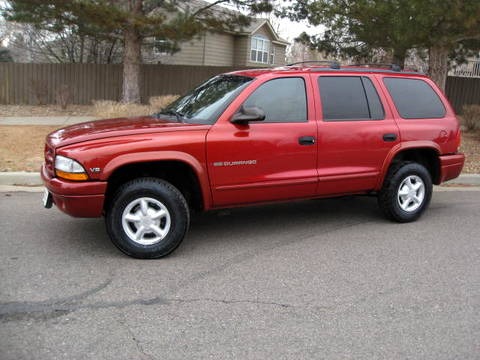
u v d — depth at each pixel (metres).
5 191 7.38
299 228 6.06
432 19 9.45
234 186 5.12
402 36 10.03
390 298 4.18
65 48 23.81
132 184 4.75
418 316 3.87
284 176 5.36
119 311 3.83
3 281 4.30
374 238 5.73
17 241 5.29
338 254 5.18
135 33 15.41
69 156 4.55
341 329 3.64
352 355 3.31
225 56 28.20
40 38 24.11
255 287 4.33
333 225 6.21
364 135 5.76
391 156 5.97
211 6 15.23
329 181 5.63
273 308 3.94
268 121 5.29
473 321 3.81
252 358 3.25
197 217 6.46
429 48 11.61
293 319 3.77
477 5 9.13
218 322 3.70
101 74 18.72
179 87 19.50
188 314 3.81
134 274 4.53
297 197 5.55
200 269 4.69
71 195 4.55
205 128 4.96
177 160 4.80
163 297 4.09
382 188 6.14
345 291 4.29
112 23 13.02
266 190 5.30
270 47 31.92
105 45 22.73
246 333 3.55
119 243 4.79
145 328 3.59
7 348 3.27
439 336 3.58
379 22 11.20
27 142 10.30
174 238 4.87
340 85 5.78
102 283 4.32
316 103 5.55
